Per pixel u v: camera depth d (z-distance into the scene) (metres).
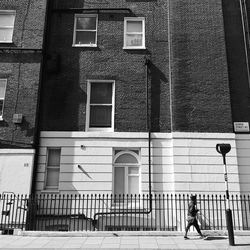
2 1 15.60
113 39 15.87
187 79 14.91
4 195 12.85
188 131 14.25
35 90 14.40
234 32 15.95
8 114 14.12
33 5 15.56
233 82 15.23
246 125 14.55
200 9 15.98
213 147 14.05
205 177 13.72
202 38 15.51
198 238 11.38
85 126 14.66
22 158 13.57
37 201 13.61
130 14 16.30
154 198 13.61
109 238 11.41
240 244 10.38
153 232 11.91
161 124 14.59
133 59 15.54
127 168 14.35
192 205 11.66
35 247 10.00
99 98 15.29
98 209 13.30
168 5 16.20
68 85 15.16
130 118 14.72
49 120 14.69
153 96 14.99
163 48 15.72
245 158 14.17
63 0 16.44
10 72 14.62
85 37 16.25
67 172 13.99
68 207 13.55
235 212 13.35
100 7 16.44
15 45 14.93
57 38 15.85
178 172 13.77
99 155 14.19
